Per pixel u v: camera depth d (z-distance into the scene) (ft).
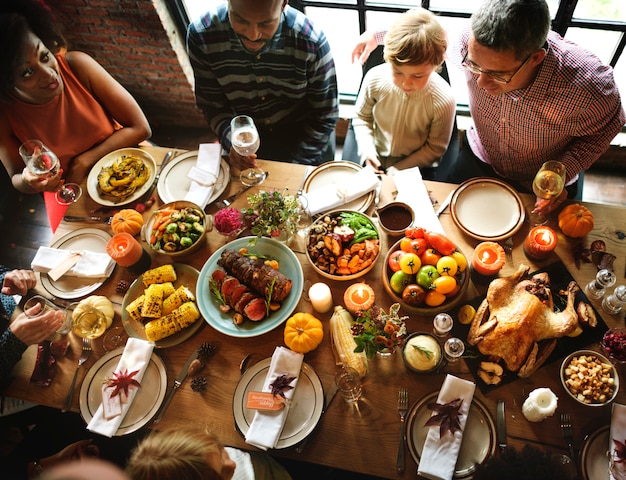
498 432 4.66
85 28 9.19
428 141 7.54
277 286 5.29
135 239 6.07
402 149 7.79
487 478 3.85
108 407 5.06
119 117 7.43
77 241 6.29
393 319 4.71
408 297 5.03
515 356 4.82
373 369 5.10
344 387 4.89
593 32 8.11
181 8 9.16
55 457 5.69
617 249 5.49
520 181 7.41
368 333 4.66
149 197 6.54
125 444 6.09
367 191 6.05
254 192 6.39
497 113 6.42
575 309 5.15
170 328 5.36
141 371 5.22
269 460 5.48
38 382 5.35
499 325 4.83
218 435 4.95
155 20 8.76
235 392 5.06
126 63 9.98
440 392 4.82
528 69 5.39
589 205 5.77
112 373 5.33
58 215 7.37
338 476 5.92
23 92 6.47
